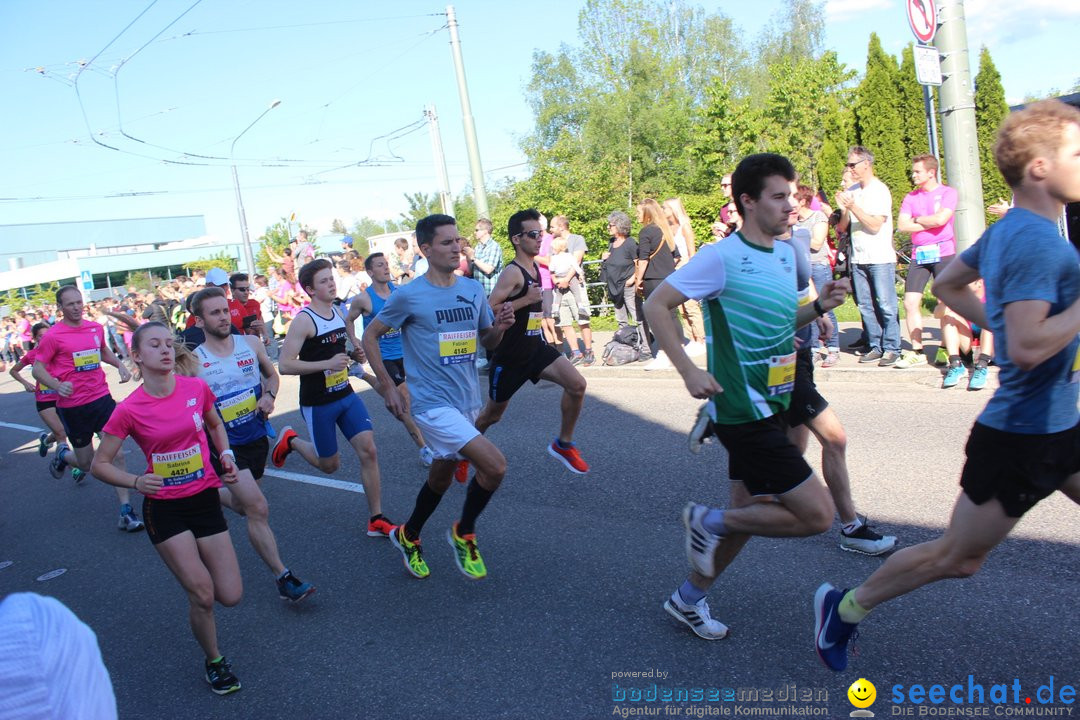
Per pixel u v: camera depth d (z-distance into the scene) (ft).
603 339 41.14
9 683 3.67
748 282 10.13
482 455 13.43
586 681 11.01
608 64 126.00
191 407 12.30
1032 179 8.10
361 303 22.38
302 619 14.37
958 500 8.94
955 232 25.48
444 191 76.64
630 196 104.22
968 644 10.69
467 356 14.38
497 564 15.43
